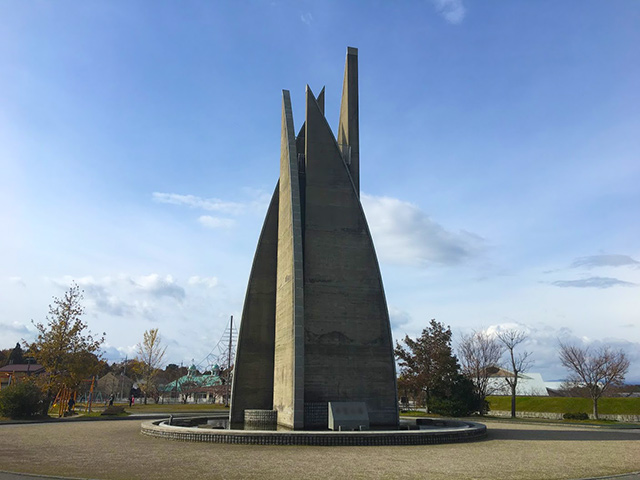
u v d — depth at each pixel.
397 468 12.56
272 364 26.77
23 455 14.58
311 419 22.02
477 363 49.69
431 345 50.78
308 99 26.91
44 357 37.28
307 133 26.30
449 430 19.20
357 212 25.59
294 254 23.11
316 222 24.94
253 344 26.83
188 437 18.38
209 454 14.82
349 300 24.09
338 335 23.47
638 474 12.20
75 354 37.81
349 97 29.36
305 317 23.41
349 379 23.00
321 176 25.73
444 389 47.50
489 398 61.34
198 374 96.62
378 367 23.48
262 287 27.67
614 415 46.69
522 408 54.34
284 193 26.52
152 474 11.45
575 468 12.98
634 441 20.48
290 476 11.31
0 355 101.69
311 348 23.03
